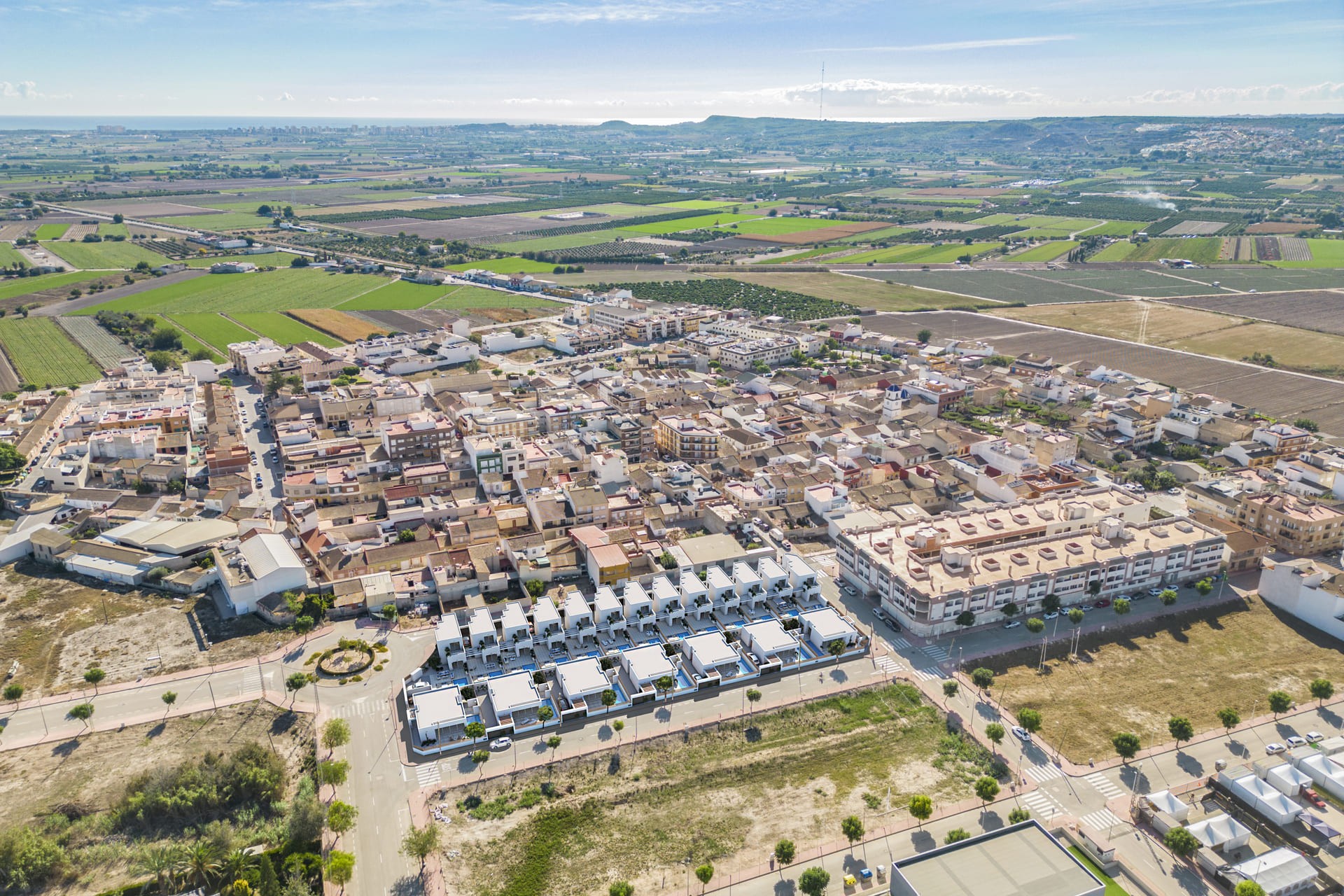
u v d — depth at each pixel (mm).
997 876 156375
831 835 176750
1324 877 166000
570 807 184000
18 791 186375
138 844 172125
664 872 168375
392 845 173250
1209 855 168000
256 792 184500
